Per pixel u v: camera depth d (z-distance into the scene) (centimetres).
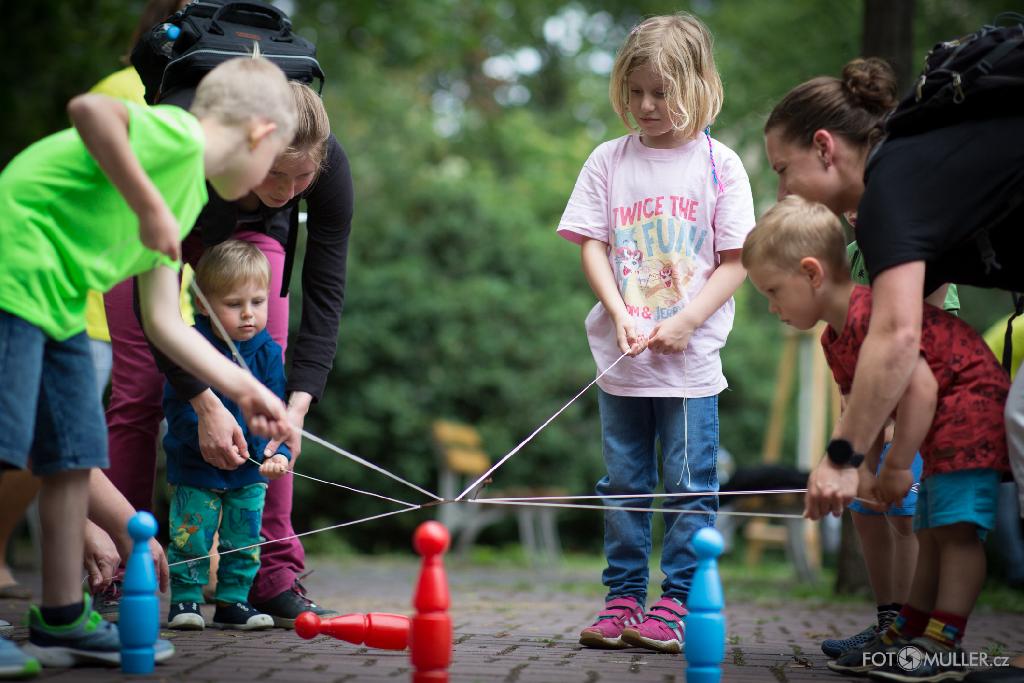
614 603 380
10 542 825
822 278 303
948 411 294
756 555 1051
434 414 1299
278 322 419
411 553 1283
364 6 1157
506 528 1320
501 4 1834
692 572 374
